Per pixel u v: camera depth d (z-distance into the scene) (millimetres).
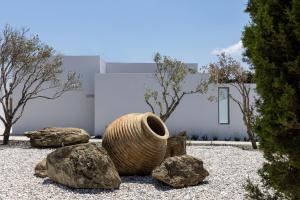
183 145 11930
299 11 3928
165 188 8961
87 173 8680
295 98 3906
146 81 24953
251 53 4367
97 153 8836
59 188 8836
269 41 4145
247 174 10547
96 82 25188
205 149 16812
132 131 9867
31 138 17172
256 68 4277
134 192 8617
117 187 8867
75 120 26344
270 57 4152
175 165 9102
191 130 24953
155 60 20984
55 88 26109
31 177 10227
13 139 22266
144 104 25016
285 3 4137
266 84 4160
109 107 25156
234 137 24781
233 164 12344
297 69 3920
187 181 9055
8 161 12859
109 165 8875
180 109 24969
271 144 4250
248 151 16281
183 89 24781
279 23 4074
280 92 4055
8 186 9227
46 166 9703
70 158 8820
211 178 10031
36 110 26125
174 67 21516
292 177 4273
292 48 4023
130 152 9758
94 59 26766
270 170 4449
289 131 4082
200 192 8578
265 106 4203
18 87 25891
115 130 10078
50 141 16719
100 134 25078
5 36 19719
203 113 24922
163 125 10555
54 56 26000
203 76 24797
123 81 25109
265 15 4121
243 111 19328
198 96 24922
